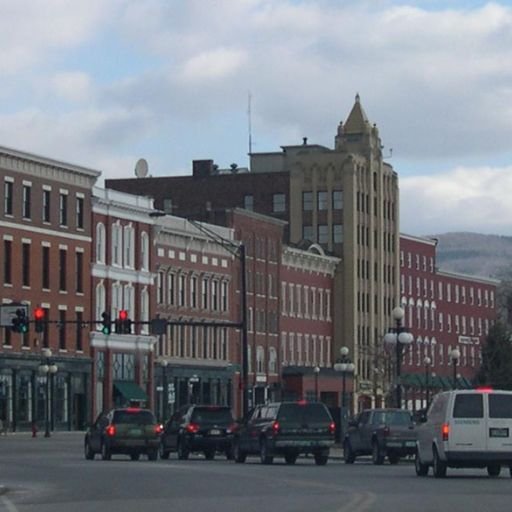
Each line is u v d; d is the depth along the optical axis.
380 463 68.00
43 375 124.81
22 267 124.88
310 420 68.50
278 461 75.12
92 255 134.00
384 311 188.38
